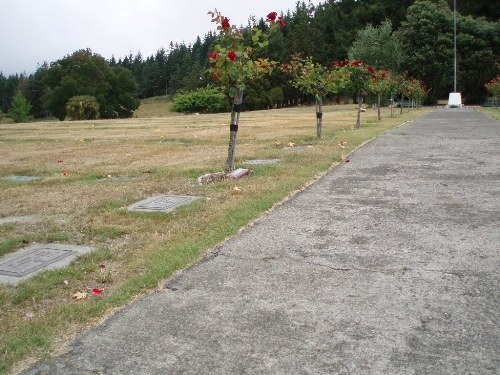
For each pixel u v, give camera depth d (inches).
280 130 705.6
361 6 2751.0
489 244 159.8
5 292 137.9
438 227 181.0
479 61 2039.9
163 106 3567.9
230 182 279.9
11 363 100.0
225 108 2314.2
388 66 1844.2
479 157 350.0
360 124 764.6
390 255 153.3
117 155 474.6
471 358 95.7
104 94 2760.8
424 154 377.1
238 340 105.6
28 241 189.2
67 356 102.0
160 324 114.0
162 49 4498.0
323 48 2694.4
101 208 238.5
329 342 103.3
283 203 228.7
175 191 270.8
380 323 110.4
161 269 146.0
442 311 115.1
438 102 2267.5
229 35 289.9
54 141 666.8
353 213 206.1
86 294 134.3
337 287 130.7
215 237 175.8
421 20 1963.6
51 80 2812.5
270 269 145.6
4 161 457.1
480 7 2383.1
